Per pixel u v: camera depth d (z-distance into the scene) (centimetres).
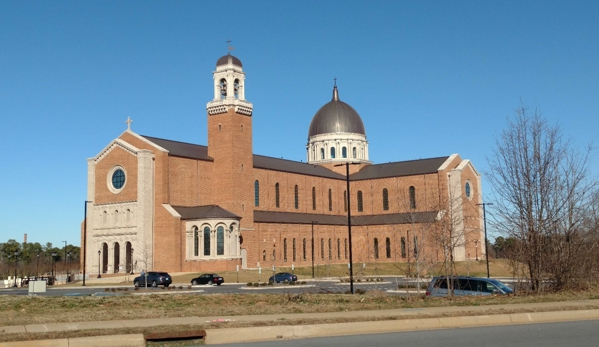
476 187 12681
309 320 2745
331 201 13388
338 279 8656
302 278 8975
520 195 4031
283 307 3450
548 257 4003
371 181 13338
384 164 14000
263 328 2516
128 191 9969
